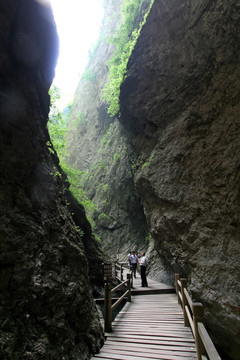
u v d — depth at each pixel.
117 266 15.56
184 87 10.95
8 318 3.02
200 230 8.69
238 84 8.84
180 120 10.87
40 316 3.51
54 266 4.26
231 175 8.35
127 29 16.75
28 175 4.52
